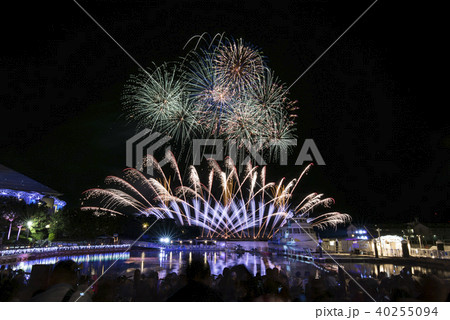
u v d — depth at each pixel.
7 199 61.81
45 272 5.92
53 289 4.18
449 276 24.23
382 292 9.20
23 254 38.56
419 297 5.24
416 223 54.47
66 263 4.54
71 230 73.62
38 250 42.56
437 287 5.10
